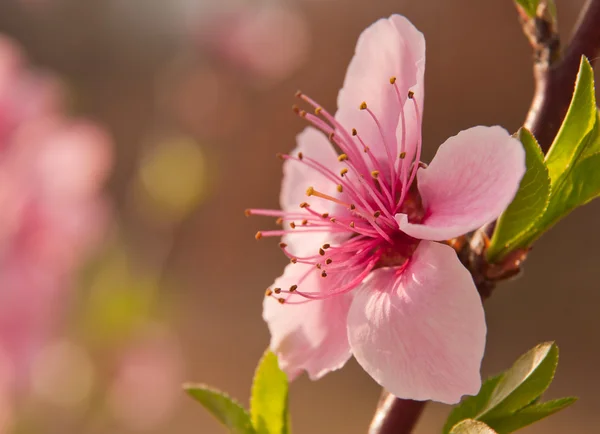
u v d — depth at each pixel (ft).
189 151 1.70
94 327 1.34
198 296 4.15
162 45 5.33
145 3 5.37
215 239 4.56
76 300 1.30
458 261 0.61
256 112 4.62
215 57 2.12
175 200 1.67
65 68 5.37
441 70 4.44
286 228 0.69
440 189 0.62
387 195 0.66
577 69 0.64
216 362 3.35
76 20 5.32
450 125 4.35
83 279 1.33
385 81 0.65
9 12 5.27
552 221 0.63
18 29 5.29
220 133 2.11
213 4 2.14
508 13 4.30
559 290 3.83
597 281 3.84
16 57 1.11
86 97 5.22
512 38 4.30
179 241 4.50
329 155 0.69
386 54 0.65
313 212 0.67
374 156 0.66
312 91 4.64
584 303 3.73
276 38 2.14
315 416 2.97
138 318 1.40
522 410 0.62
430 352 0.61
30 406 1.17
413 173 0.64
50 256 1.07
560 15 3.82
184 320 3.66
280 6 2.38
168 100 2.12
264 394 0.66
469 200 0.61
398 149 0.65
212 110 2.10
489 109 4.32
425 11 4.46
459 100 4.37
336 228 0.67
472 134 0.62
